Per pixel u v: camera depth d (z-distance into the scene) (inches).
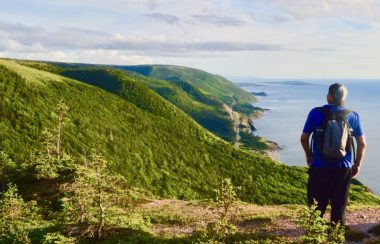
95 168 698.2
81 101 6820.9
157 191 5526.6
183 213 1030.4
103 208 692.1
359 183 7003.0
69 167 1628.9
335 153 342.3
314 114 353.1
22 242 729.6
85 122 6215.6
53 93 6624.0
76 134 5777.6
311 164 364.5
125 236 660.7
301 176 7160.4
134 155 6117.1
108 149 5890.8
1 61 7062.0
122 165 5713.6
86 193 694.5
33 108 5940.0
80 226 687.1
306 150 366.6
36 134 5354.3
